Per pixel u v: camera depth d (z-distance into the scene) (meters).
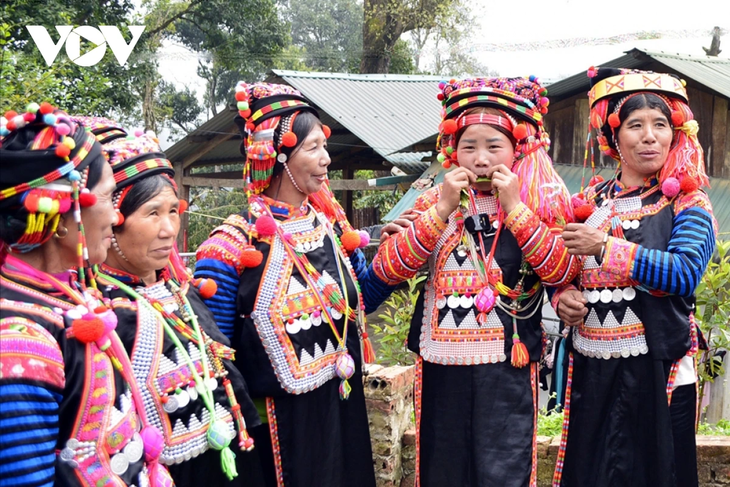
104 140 1.92
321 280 2.45
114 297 1.87
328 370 2.44
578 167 8.65
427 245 2.52
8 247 1.52
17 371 1.38
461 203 2.56
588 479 2.61
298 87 11.59
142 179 1.87
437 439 2.58
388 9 17.00
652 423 2.51
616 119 2.55
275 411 2.39
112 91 12.98
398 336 4.50
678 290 2.39
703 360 4.14
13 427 1.35
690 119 2.55
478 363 2.53
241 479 2.09
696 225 2.46
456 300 2.56
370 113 11.27
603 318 2.56
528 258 2.48
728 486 3.10
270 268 2.39
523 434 2.50
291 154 2.43
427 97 12.36
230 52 17.22
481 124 2.48
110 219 1.60
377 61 17.86
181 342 1.91
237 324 2.43
